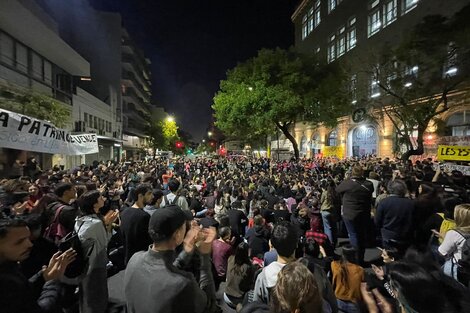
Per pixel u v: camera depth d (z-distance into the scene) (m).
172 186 7.64
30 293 2.19
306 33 55.81
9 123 6.58
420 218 5.07
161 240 2.16
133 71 62.19
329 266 4.27
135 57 63.34
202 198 10.96
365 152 34.44
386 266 3.18
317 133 45.59
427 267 2.04
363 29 36.94
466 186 9.27
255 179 15.45
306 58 29.98
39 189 6.15
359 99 24.20
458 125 21.52
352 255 3.90
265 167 27.25
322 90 26.80
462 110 20.95
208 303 2.42
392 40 30.91
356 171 5.90
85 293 3.53
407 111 17.50
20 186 5.71
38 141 7.32
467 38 15.35
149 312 2.03
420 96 17.70
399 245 4.95
